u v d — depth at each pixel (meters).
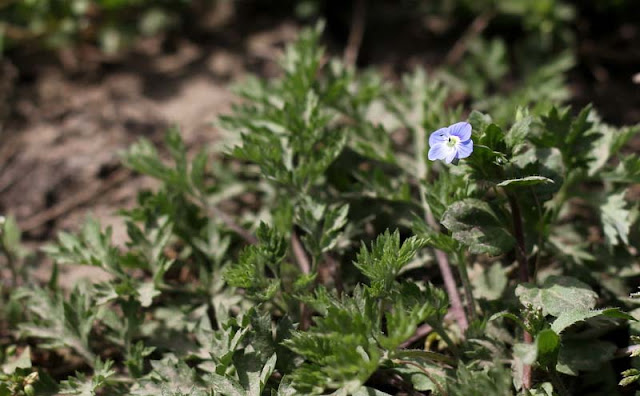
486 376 0.39
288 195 0.46
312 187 0.46
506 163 0.39
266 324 0.41
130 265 0.44
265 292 0.41
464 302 0.43
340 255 0.44
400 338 0.38
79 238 0.45
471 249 0.40
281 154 0.44
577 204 0.46
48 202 0.49
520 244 0.41
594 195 0.43
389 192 0.44
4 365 0.43
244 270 0.41
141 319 0.42
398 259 0.40
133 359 0.42
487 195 0.44
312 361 0.39
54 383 0.42
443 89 0.47
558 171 0.41
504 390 0.38
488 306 0.42
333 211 0.42
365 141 0.46
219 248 0.44
